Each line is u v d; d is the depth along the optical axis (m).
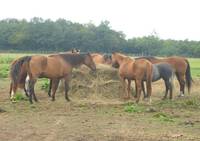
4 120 15.02
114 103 20.27
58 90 23.61
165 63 22.16
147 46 88.38
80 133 12.76
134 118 15.85
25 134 12.56
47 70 20.27
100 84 22.81
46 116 16.08
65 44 89.06
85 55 21.67
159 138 12.23
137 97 20.50
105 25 89.50
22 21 99.75
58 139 11.95
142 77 20.44
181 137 12.42
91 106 19.11
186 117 16.39
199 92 25.95
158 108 18.69
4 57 59.44
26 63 20.06
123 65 21.02
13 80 20.12
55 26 91.69
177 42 93.12
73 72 23.47
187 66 23.50
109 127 13.85
